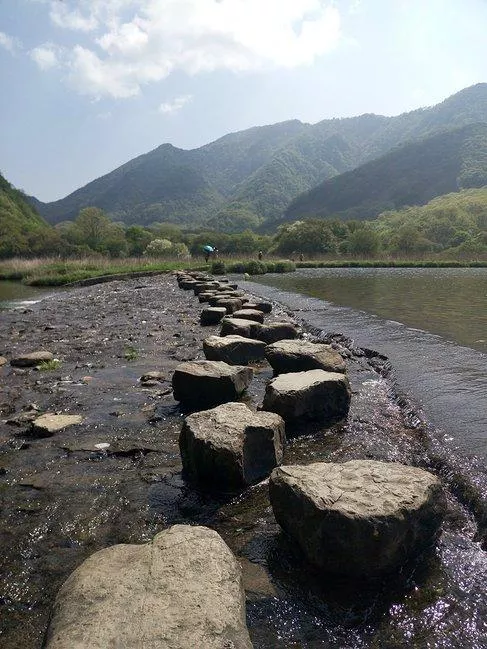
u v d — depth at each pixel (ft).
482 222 221.46
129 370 20.68
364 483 8.45
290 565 8.07
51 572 8.08
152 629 5.65
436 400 14.94
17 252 151.94
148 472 11.53
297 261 136.56
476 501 9.45
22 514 9.80
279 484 8.66
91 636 5.57
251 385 17.79
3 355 24.11
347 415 14.62
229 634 5.69
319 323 29.40
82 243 197.88
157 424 14.48
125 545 7.45
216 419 11.54
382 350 21.71
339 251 173.88
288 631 6.76
